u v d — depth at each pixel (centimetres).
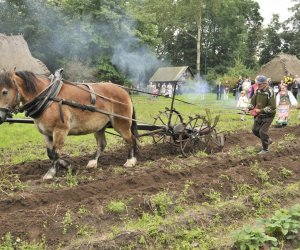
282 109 1611
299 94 2542
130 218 671
